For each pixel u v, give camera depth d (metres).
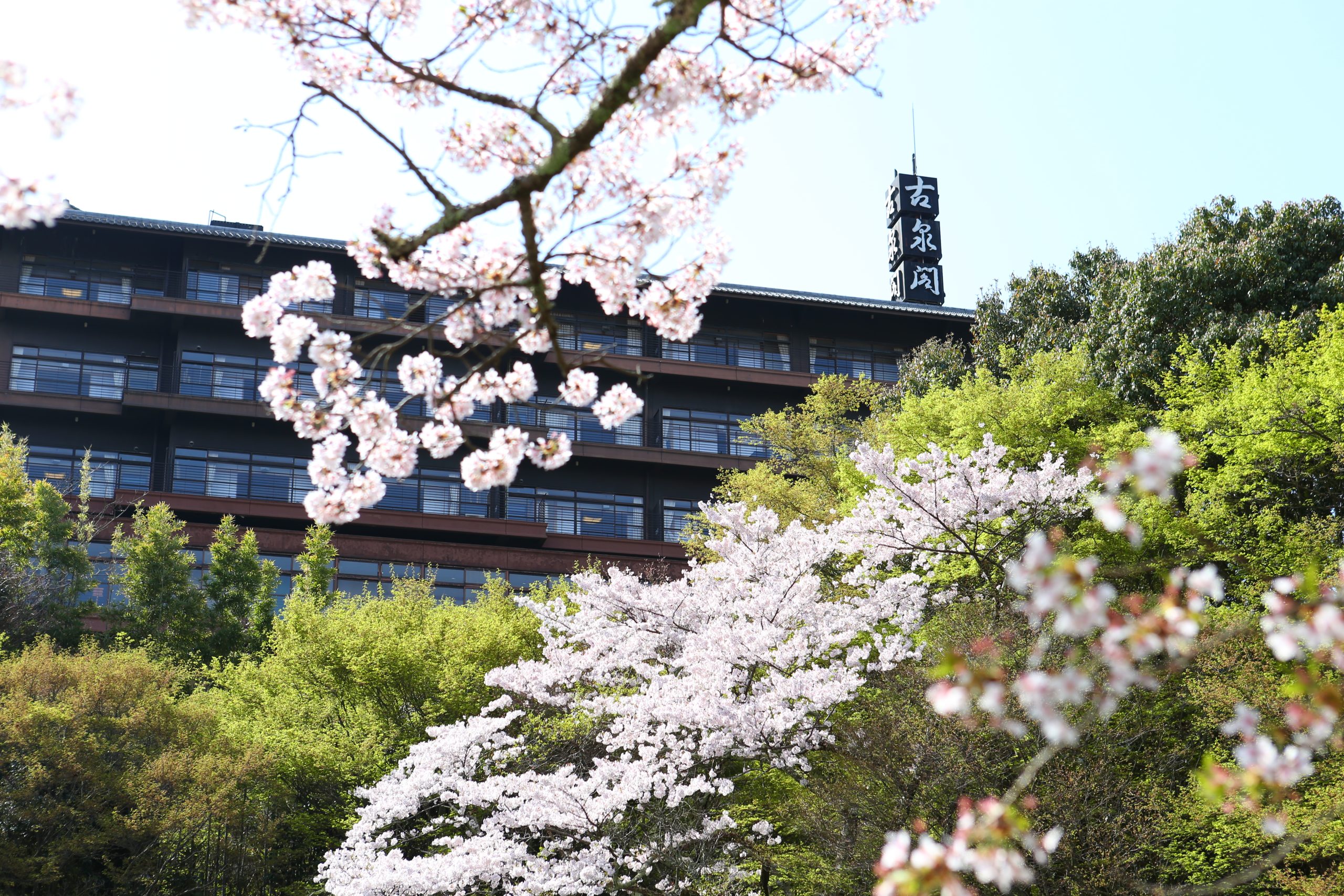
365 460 6.60
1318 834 12.77
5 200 4.64
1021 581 3.85
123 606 29.83
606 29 5.59
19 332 39.78
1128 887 13.49
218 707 24.02
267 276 41.94
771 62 5.68
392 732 22.23
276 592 36.19
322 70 6.08
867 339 47.06
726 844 16.64
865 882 14.29
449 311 5.54
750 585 18.08
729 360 45.62
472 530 39.00
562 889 15.15
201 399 38.50
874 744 14.95
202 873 20.34
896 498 19.00
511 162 6.24
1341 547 16.62
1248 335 23.31
